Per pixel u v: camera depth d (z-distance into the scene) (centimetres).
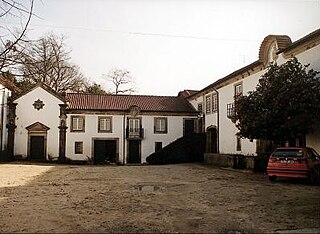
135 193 1222
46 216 833
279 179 1634
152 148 3597
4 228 715
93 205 980
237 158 2366
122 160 3494
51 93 3394
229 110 2784
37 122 3344
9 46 722
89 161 3406
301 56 1889
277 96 1656
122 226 734
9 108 3297
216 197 1125
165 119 3653
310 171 1416
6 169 2325
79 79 4681
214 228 721
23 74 782
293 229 711
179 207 952
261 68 2308
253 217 823
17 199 1088
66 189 1334
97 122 3488
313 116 1573
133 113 3569
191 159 3338
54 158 3344
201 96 3534
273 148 2052
